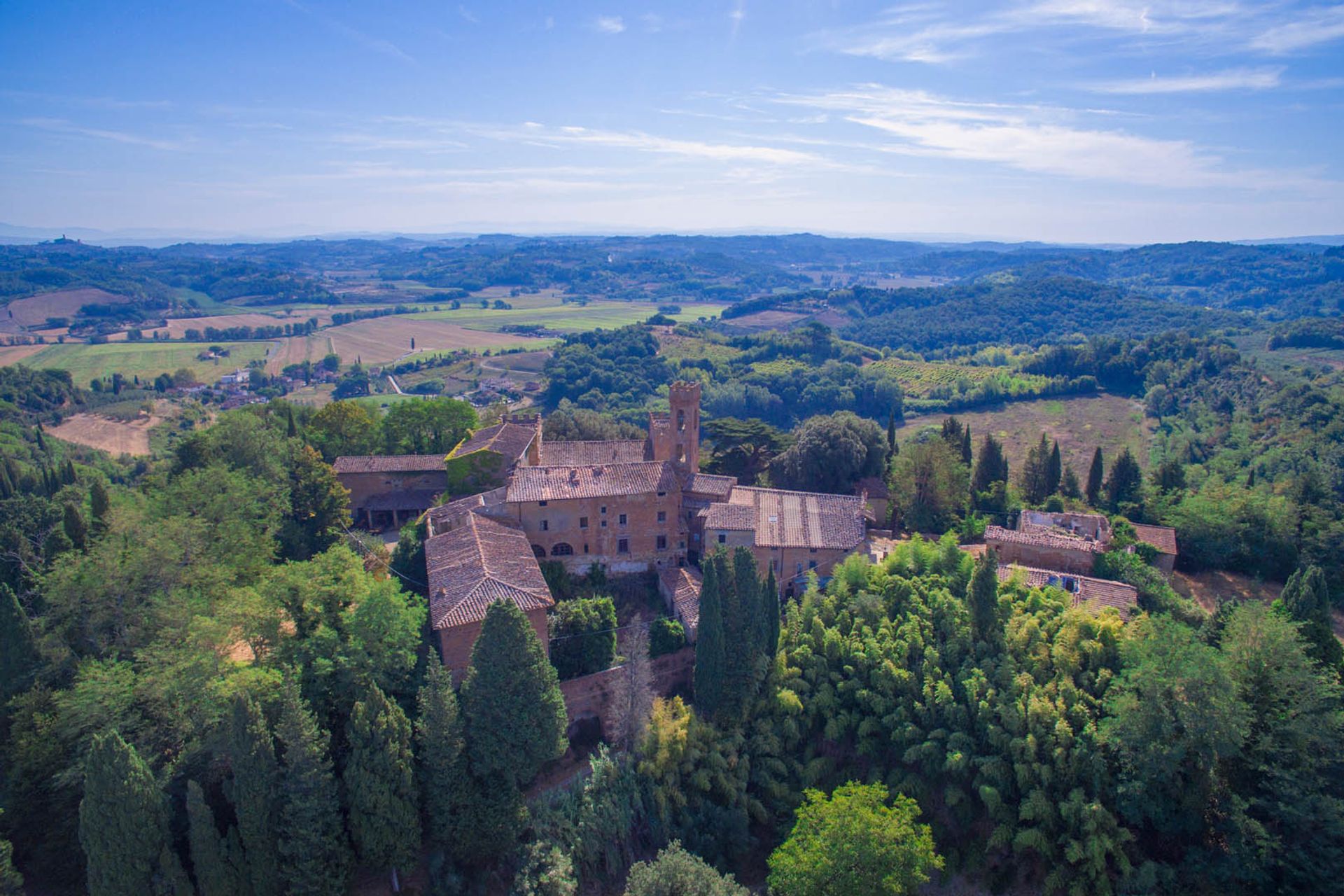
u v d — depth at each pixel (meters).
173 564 55.25
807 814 45.69
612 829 48.75
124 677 44.47
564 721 47.44
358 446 99.94
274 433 90.50
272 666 46.25
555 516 68.19
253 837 39.84
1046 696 49.97
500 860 46.44
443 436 102.12
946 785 50.38
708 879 41.53
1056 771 47.34
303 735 40.22
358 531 82.94
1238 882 43.44
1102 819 45.06
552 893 44.72
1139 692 47.34
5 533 71.69
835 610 60.34
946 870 48.62
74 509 65.12
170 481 76.06
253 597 48.38
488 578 53.25
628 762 51.38
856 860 41.84
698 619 55.38
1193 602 63.69
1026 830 46.06
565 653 56.31
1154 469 95.44
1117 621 53.66
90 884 38.22
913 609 58.56
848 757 54.44
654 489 69.38
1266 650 46.25
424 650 51.66
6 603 44.94
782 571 68.94
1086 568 66.50
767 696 55.00
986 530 71.06
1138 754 45.50
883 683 53.44
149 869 38.44
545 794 49.72
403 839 42.50
